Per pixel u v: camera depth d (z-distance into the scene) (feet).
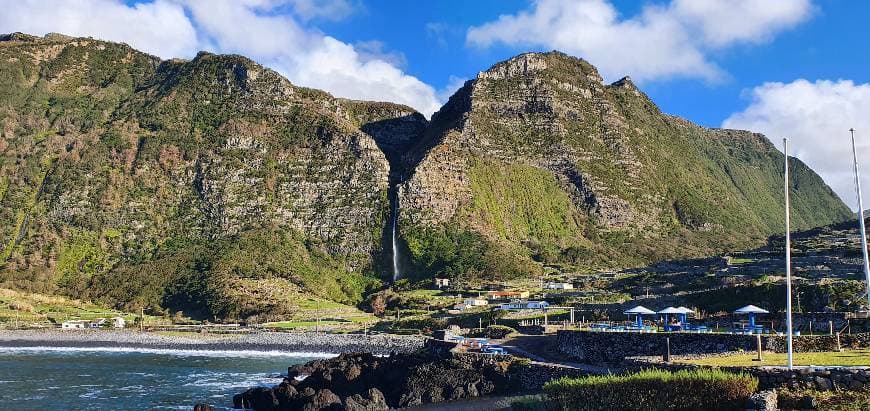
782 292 354.95
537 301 554.46
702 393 162.71
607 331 274.77
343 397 291.99
